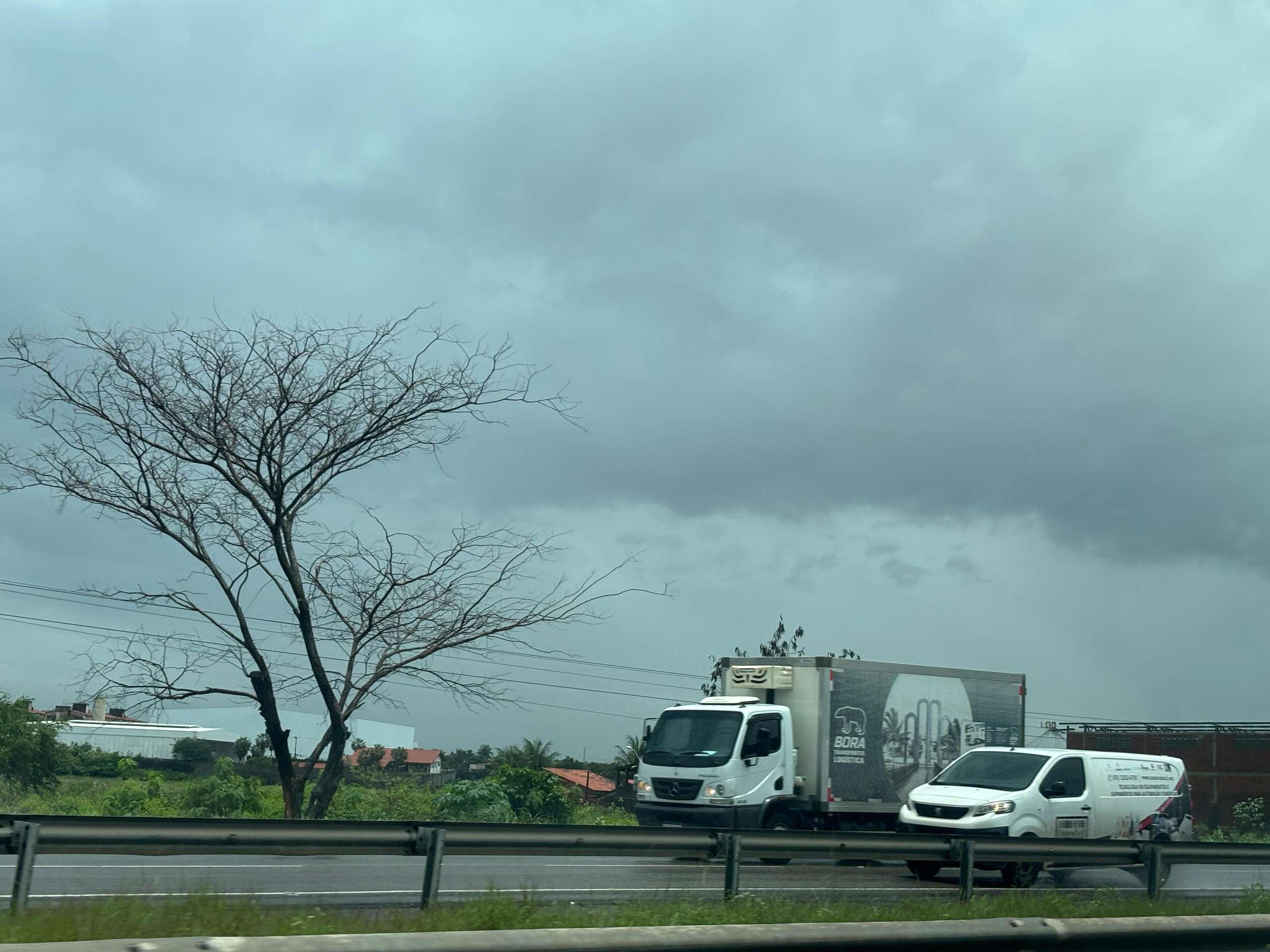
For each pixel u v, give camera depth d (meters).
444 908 9.49
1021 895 12.47
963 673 24.73
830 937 8.43
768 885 13.65
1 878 10.82
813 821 23.11
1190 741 59.88
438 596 22.42
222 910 8.52
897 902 11.92
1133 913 11.77
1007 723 25.16
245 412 21.70
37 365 20.80
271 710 22.11
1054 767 19.42
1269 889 15.02
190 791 30.38
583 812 34.38
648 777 22.67
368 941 6.73
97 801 32.22
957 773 19.92
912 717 23.91
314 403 21.88
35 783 36.03
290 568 22.08
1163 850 14.07
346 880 12.12
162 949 6.18
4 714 35.59
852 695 23.31
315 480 22.36
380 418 22.11
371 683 22.17
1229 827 57.62
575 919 9.30
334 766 22.47
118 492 21.44
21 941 7.06
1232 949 10.33
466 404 22.47
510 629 22.53
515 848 10.30
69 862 13.47
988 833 18.31
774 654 40.66
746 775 22.08
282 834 9.35
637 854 10.90
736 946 8.06
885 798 23.28
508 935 7.26
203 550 21.75
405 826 9.89
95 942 6.26
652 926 8.98
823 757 22.75
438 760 61.72
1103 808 19.70
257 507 21.67
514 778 32.22
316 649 22.22
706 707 22.84
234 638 21.88
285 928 8.20
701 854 11.20
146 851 8.84
